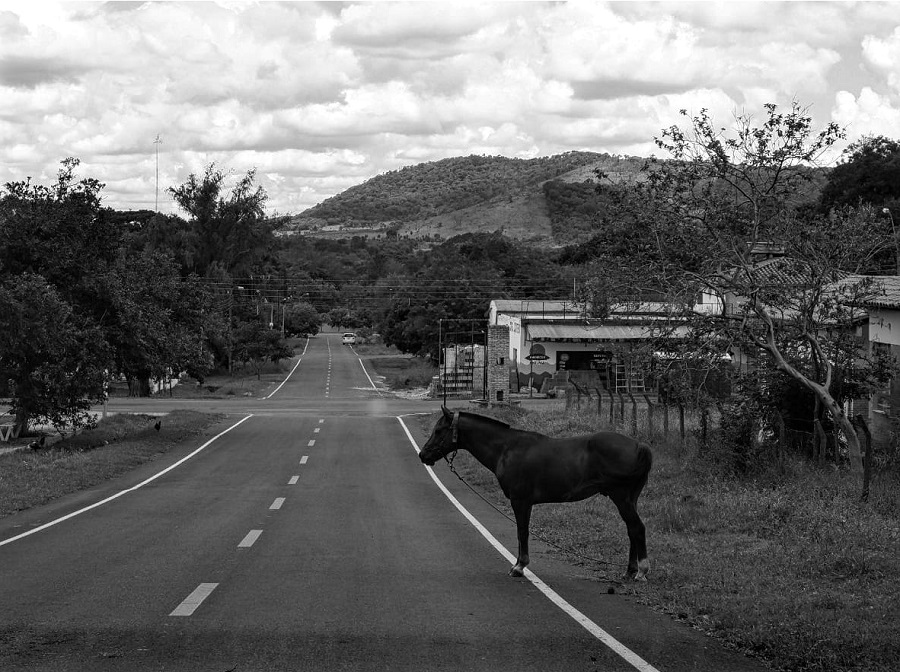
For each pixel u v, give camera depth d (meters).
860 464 17.92
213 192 94.94
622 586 11.04
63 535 15.46
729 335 19.25
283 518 17.69
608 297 19.61
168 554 13.37
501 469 11.94
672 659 7.77
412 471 27.12
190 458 30.36
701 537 14.65
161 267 40.62
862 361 22.25
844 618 8.83
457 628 8.80
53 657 7.71
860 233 18.80
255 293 103.94
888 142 60.66
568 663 7.62
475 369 63.78
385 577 11.58
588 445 11.67
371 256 180.25
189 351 39.09
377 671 7.34
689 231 18.84
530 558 13.23
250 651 7.91
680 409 23.83
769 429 20.83
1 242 33.31
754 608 9.33
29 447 31.31
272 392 69.69
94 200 35.03
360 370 93.88
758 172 18.59
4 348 30.88
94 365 33.16
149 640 8.28
